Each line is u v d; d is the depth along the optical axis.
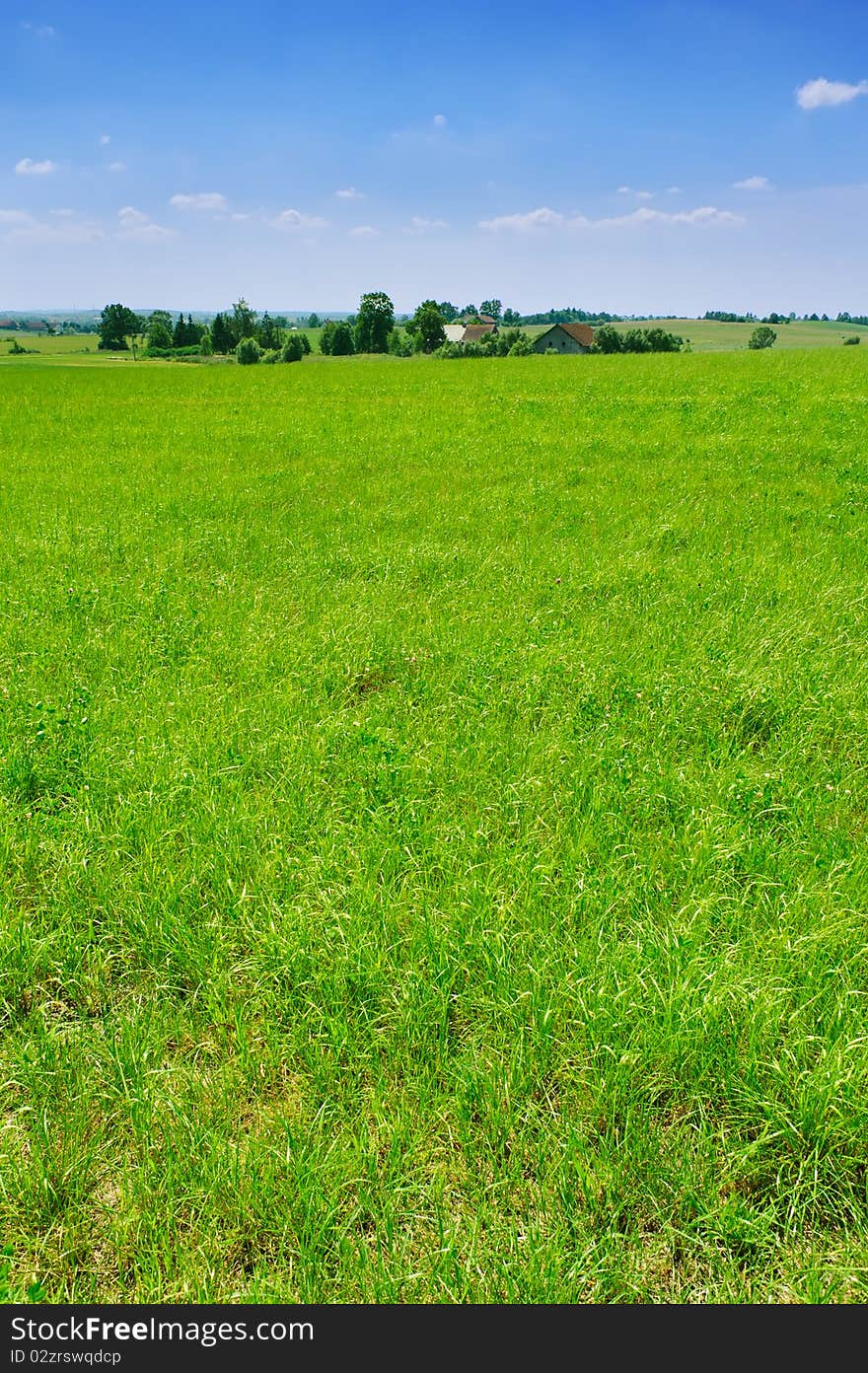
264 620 9.35
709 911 4.49
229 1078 3.75
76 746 6.32
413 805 5.47
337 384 44.06
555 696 7.21
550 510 14.57
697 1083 3.63
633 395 30.81
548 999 3.95
